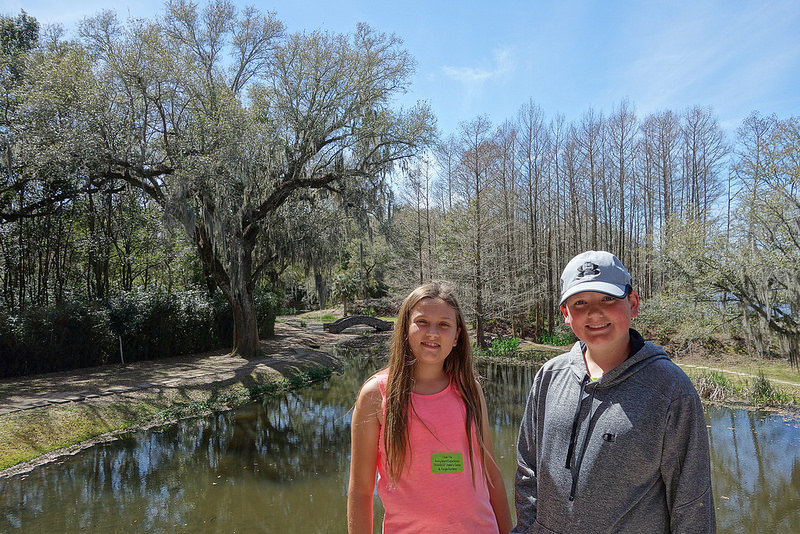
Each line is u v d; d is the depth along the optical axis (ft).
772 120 62.59
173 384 40.98
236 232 51.78
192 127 43.75
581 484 4.86
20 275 50.39
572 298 5.29
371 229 58.13
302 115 54.44
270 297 80.28
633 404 4.77
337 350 77.36
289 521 20.10
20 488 22.82
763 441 30.12
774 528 19.40
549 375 5.75
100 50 44.21
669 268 57.62
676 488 4.58
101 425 31.37
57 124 38.45
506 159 92.99
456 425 6.01
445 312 6.10
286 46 55.21
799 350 46.55
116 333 49.21
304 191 59.82
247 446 29.73
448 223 84.07
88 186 43.96
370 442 6.05
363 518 5.90
